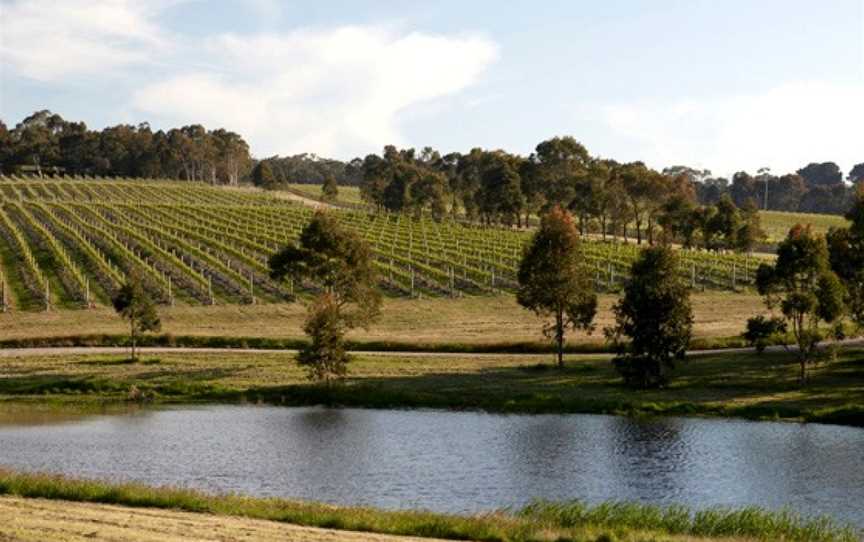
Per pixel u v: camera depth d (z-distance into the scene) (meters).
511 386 67.31
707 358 76.06
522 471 43.31
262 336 88.00
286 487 40.00
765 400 61.09
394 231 173.88
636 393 64.50
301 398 65.25
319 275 78.06
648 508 32.78
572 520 31.33
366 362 77.25
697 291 120.88
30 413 60.06
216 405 63.78
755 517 31.62
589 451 47.88
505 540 26.58
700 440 50.59
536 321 101.12
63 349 83.31
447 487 40.12
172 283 119.62
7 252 135.12
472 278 129.00
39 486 30.69
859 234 72.25
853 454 46.72
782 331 66.88
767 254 173.75
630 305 66.62
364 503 37.31
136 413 60.31
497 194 193.00
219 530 24.77
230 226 171.75
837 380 66.50
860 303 70.00
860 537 31.94
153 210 189.75
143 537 22.84
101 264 123.81
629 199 175.88
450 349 84.25
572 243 74.25
